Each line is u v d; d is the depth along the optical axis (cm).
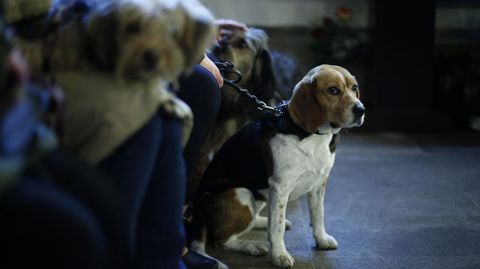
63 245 109
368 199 294
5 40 119
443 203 288
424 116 449
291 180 216
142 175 144
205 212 228
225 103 280
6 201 104
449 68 465
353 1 487
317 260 224
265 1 486
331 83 207
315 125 210
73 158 125
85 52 148
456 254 228
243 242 234
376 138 430
